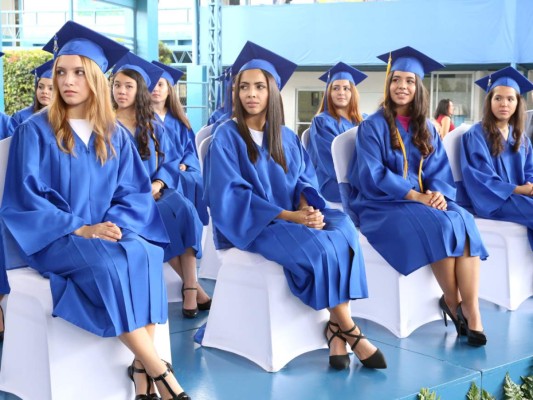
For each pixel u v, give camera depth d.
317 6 13.75
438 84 14.10
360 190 4.00
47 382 2.66
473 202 4.58
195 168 5.04
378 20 13.41
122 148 3.07
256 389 2.94
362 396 2.88
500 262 4.41
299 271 3.13
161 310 2.75
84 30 2.95
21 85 10.20
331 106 5.80
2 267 3.56
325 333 3.36
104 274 2.59
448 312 3.79
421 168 3.98
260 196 3.39
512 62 12.70
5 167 2.87
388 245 3.75
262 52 3.49
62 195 2.86
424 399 2.90
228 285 3.38
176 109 5.19
